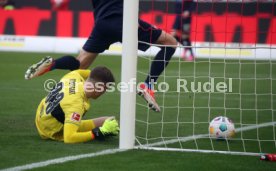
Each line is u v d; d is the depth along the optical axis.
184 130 19.86
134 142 16.52
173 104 26.53
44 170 13.48
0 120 20.92
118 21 20.17
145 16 52.59
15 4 57.22
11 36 56.97
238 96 29.34
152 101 19.00
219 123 17.78
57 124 17.08
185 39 47.09
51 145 16.44
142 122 21.41
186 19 45.03
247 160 15.04
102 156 15.09
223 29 49.31
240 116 23.11
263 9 46.84
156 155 15.41
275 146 17.30
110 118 17.34
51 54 52.25
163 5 52.44
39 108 17.58
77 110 16.66
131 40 16.03
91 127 17.84
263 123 21.56
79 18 55.50
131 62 16.05
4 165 13.92
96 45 20.89
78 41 55.34
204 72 39.31
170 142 17.62
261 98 28.69
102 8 20.47
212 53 50.97
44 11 56.41
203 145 17.23
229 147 17.05
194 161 14.77
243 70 40.88
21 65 42.78
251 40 48.66
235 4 48.28
